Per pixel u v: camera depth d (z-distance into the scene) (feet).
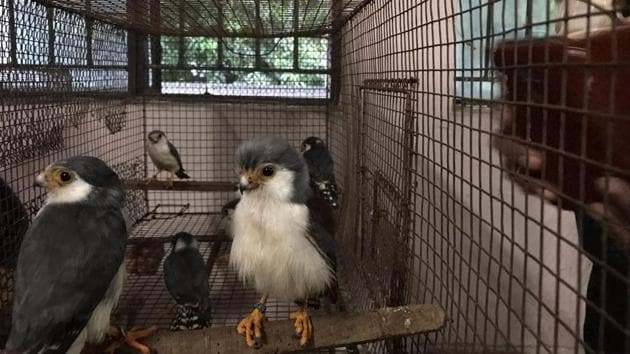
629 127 0.58
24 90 1.56
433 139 1.11
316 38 2.59
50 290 0.94
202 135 2.63
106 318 1.03
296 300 1.13
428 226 1.27
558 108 0.60
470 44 0.97
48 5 1.70
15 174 1.53
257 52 2.62
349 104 2.18
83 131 2.04
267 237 1.05
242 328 1.06
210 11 2.00
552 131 0.68
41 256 0.98
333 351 1.31
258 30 2.37
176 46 2.60
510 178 0.83
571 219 1.12
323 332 1.05
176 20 2.14
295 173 1.07
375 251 1.67
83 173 1.09
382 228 1.61
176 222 2.54
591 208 0.59
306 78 2.62
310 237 1.05
